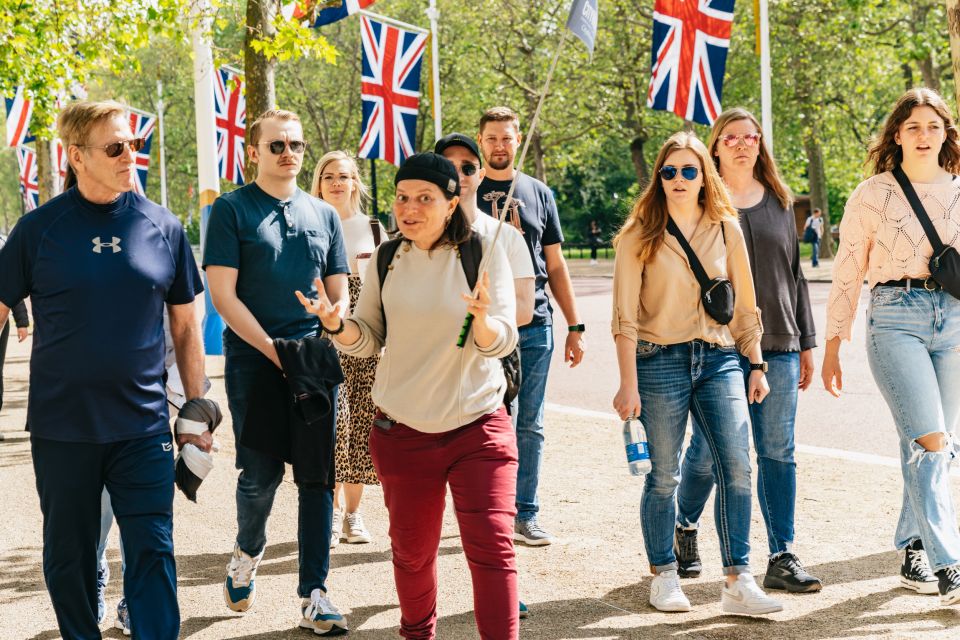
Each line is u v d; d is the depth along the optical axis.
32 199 32.25
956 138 4.35
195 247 47.91
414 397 3.42
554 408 9.41
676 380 4.21
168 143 48.16
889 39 28.08
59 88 14.75
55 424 3.39
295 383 3.96
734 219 4.26
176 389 4.41
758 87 30.70
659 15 11.91
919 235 4.24
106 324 3.38
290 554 5.23
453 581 4.73
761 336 4.46
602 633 4.01
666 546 4.32
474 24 33.25
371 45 16.38
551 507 5.94
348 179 5.56
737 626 4.04
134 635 3.38
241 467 4.22
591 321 16.83
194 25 11.03
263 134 4.22
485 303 3.22
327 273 4.40
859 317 15.19
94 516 3.47
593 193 61.78
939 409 4.21
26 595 4.70
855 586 4.46
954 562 4.12
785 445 4.51
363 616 4.31
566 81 32.50
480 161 4.42
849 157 35.34
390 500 3.51
